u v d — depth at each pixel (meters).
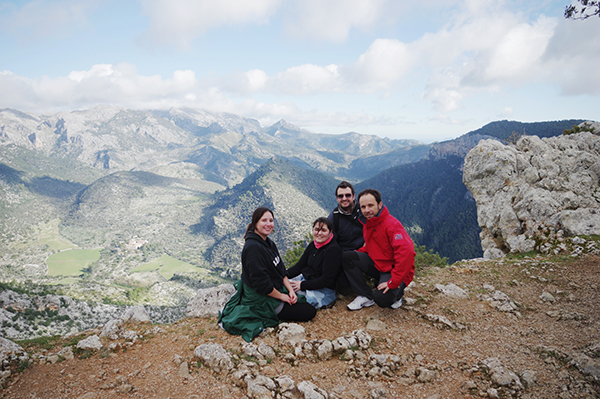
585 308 5.00
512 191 11.96
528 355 3.78
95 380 3.50
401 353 4.00
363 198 4.77
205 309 5.66
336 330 4.72
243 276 4.89
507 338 4.28
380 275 5.20
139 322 5.44
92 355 4.13
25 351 4.05
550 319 4.77
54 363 3.84
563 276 6.51
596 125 15.31
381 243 4.91
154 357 4.11
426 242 166.00
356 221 5.67
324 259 5.27
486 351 3.96
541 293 5.90
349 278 5.38
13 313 65.19
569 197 10.42
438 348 4.09
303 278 5.80
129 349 4.36
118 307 88.06
